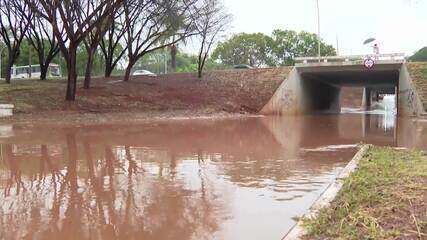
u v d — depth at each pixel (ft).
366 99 256.32
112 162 45.70
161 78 155.94
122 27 144.15
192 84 149.07
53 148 55.16
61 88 118.42
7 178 37.47
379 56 139.44
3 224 25.25
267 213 27.07
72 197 31.19
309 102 164.04
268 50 328.49
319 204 25.29
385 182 29.07
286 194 31.94
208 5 160.76
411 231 19.24
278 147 59.98
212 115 121.19
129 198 30.94
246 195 31.63
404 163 37.11
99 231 24.09
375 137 75.36
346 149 58.08
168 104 126.21
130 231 24.07
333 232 20.15
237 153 53.57
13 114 93.66
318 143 65.51
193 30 147.33
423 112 128.16
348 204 24.23
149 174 39.63
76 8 101.45
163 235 23.41
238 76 155.43
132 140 64.59
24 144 58.34
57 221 25.80
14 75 250.37
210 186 34.65
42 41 142.92
